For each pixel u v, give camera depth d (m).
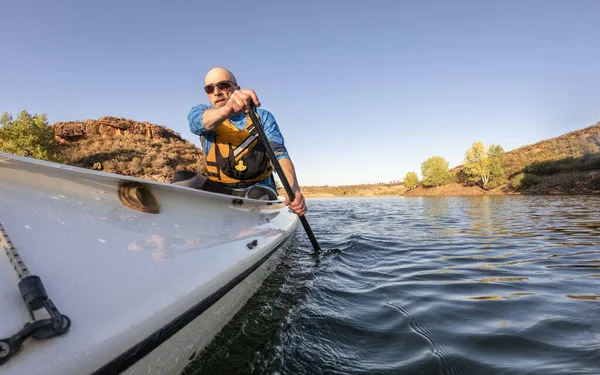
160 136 40.59
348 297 2.20
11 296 0.68
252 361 1.37
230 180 2.87
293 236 3.76
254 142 2.72
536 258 3.40
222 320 1.41
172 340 0.99
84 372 0.65
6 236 0.80
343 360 1.39
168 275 1.10
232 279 1.44
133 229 1.22
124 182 1.37
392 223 7.34
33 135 23.19
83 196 1.20
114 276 0.92
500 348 1.47
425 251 3.88
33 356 0.59
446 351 1.45
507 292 2.29
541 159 38.59
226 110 1.95
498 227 6.05
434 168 45.06
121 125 37.97
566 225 5.96
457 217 8.55
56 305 0.72
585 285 2.42
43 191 1.09
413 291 2.34
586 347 1.45
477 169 37.41
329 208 14.88
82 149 31.03
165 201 1.65
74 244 0.94
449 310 1.95
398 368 1.32
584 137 42.78
